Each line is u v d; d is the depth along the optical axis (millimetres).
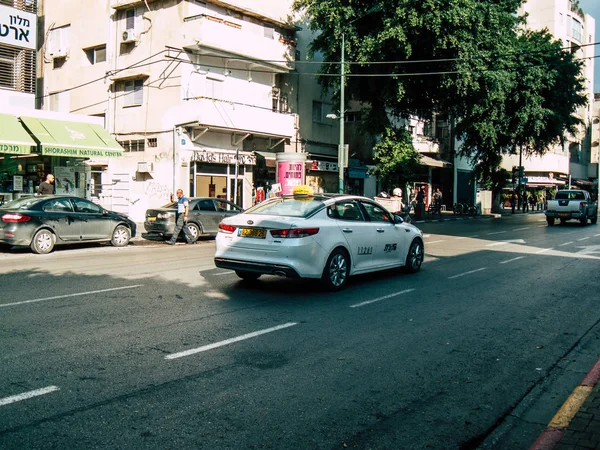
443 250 15641
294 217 8617
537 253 15102
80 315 6953
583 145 65500
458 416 4270
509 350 6047
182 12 24359
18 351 5430
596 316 7742
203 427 3879
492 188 39781
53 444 3543
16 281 9430
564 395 4781
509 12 28328
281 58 28156
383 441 3795
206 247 16266
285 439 3746
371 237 9758
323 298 8453
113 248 15430
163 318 6902
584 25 59906
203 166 25328
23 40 23344
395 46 25734
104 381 4684
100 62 27562
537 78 31203
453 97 28703
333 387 4750
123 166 26438
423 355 5754
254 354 5570
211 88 25656
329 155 33250
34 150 18922
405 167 29906
